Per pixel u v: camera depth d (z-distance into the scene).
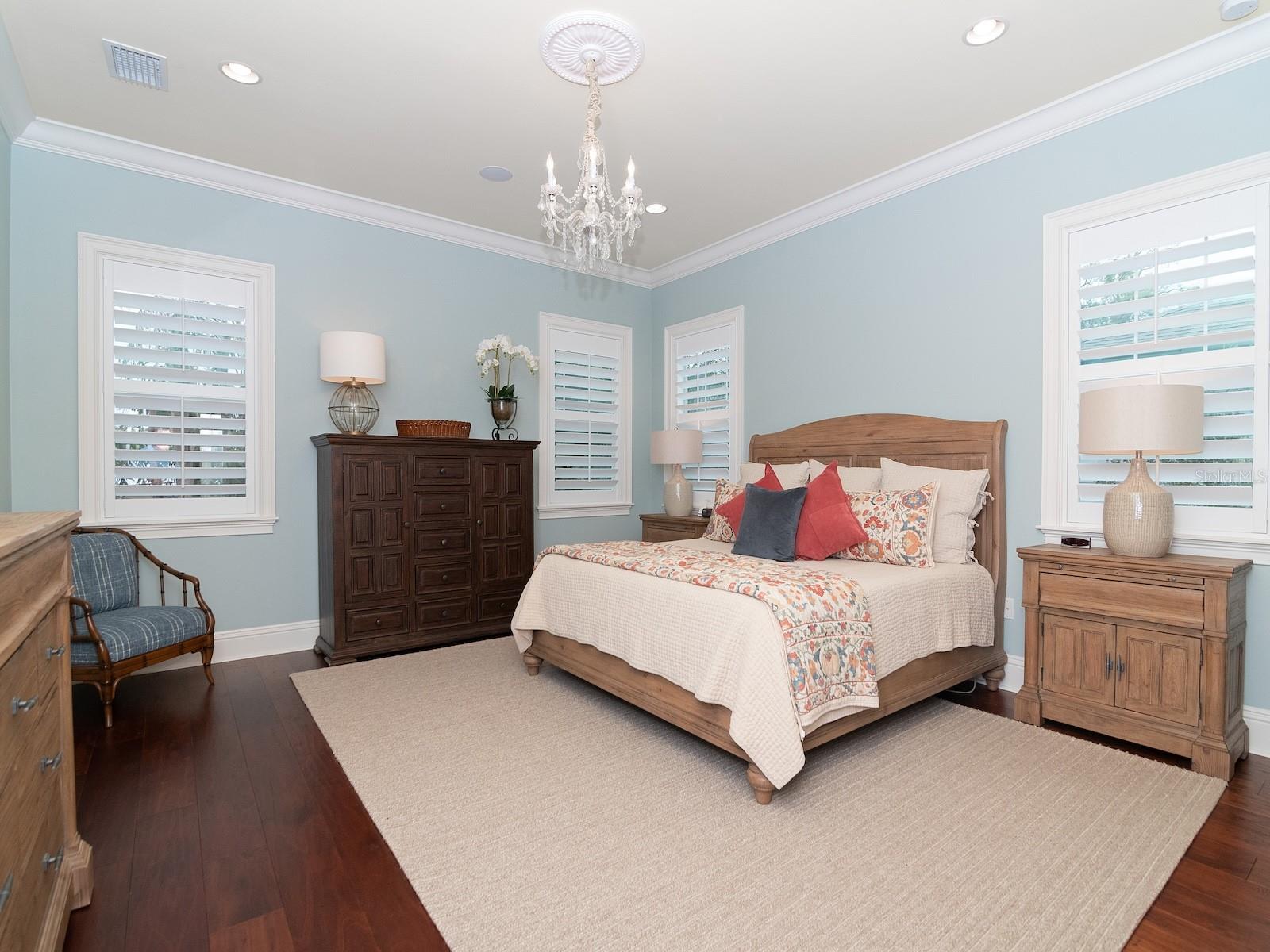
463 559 4.14
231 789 2.26
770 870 1.79
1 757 1.14
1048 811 2.09
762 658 2.14
